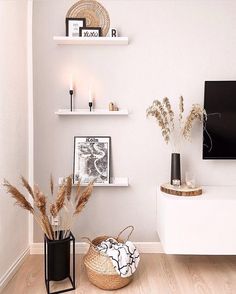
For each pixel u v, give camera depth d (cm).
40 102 243
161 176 246
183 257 241
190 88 242
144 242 249
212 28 239
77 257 242
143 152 246
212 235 201
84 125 245
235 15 239
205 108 232
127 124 245
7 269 200
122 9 240
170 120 234
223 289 192
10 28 202
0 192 187
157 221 242
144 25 240
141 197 248
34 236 247
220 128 232
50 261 189
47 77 243
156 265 227
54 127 245
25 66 235
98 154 244
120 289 192
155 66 242
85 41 234
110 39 230
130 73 242
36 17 240
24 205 180
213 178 246
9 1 200
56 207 182
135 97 243
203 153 235
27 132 240
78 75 243
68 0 241
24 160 234
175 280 204
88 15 241
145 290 191
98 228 248
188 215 201
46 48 241
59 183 236
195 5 239
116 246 200
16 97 215
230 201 199
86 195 194
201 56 240
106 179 242
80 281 202
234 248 201
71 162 246
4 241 194
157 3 239
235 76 241
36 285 196
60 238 202
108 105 243
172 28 240
